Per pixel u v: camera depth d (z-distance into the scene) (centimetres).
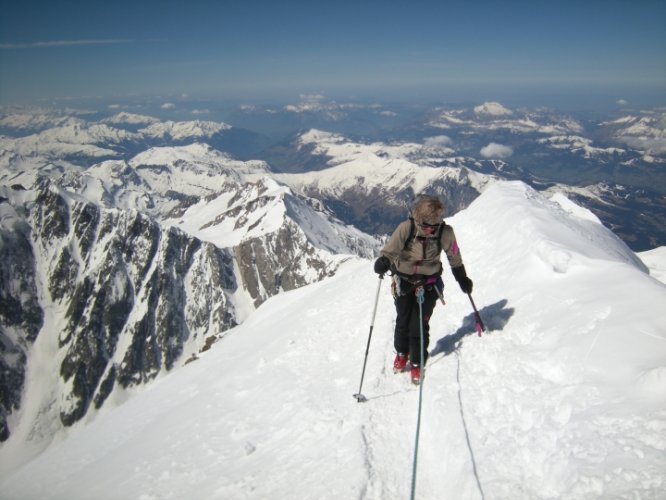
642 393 511
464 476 562
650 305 654
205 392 1394
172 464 957
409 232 758
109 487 1038
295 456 753
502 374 719
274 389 1099
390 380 866
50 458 2059
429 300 797
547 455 522
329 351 1188
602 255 1102
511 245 1230
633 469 431
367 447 689
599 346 622
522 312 870
